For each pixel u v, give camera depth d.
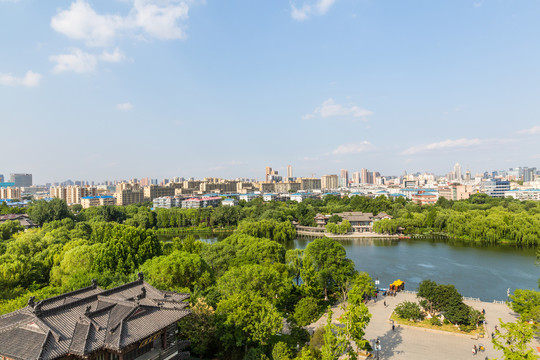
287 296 62.91
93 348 29.55
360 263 119.19
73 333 31.00
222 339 46.72
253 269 59.34
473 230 154.50
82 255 74.38
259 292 54.66
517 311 65.50
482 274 103.44
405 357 52.41
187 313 37.94
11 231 131.25
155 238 87.88
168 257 65.44
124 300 35.69
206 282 65.19
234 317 47.22
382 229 180.12
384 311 72.50
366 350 53.03
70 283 59.56
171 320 36.31
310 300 56.72
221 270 78.88
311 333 60.19
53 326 30.95
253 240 94.38
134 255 78.81
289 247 153.88
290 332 58.03
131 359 34.12
